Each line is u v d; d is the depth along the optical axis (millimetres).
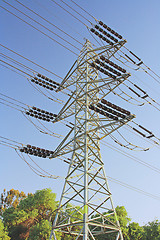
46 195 64375
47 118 22250
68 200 17672
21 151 20188
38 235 48656
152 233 46094
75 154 20125
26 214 60312
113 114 18672
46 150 21328
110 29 18359
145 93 20625
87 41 24312
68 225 16391
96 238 47125
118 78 18984
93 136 20625
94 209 16703
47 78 20922
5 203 73812
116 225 17031
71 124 22672
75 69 23703
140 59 20125
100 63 18094
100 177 18625
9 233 58094
